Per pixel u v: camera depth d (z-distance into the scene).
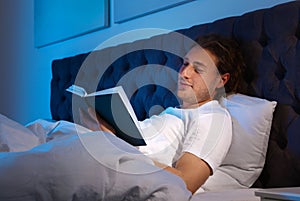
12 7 4.10
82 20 3.04
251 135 1.50
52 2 3.41
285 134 1.50
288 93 1.51
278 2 1.81
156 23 2.46
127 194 0.91
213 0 2.12
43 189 0.87
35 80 3.74
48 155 0.90
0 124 1.55
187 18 2.26
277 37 1.59
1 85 4.25
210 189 1.50
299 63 1.50
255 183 1.58
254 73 1.67
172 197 0.92
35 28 3.67
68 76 2.97
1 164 0.88
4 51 4.21
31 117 3.80
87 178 0.88
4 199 0.84
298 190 1.00
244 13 1.89
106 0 2.81
